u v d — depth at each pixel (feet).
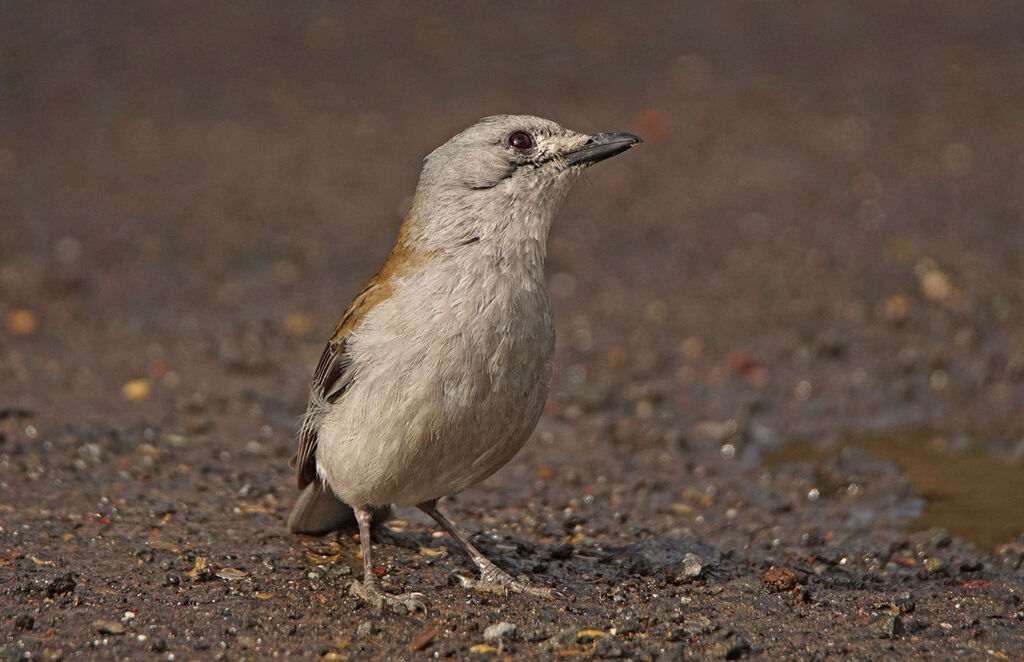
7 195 63.67
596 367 45.96
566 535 32.17
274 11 103.45
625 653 23.99
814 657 24.07
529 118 27.73
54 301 50.60
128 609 25.62
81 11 100.63
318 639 24.67
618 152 27.66
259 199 64.28
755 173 68.54
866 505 35.12
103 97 81.10
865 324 48.93
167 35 95.96
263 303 51.65
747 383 44.65
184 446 37.17
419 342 25.53
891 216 61.26
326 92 83.15
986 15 101.40
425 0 107.45
